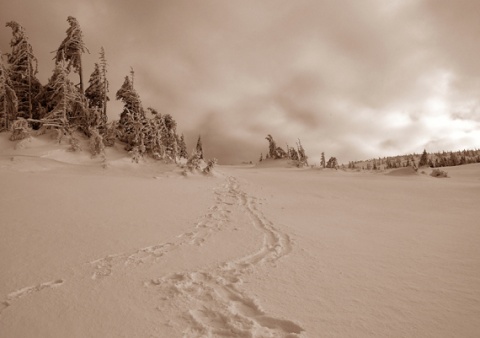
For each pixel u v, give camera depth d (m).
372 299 4.75
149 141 31.44
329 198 17.95
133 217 10.54
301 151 68.38
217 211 12.88
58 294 4.79
